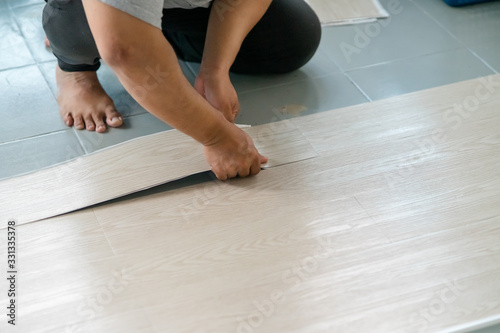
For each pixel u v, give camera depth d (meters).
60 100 1.84
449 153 1.69
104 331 1.24
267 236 1.45
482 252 1.41
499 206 1.53
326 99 1.92
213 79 1.59
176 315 1.27
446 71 2.04
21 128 1.79
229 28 1.61
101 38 1.23
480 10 2.35
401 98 1.91
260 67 1.99
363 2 2.36
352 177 1.62
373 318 1.26
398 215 1.50
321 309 1.28
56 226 1.47
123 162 1.63
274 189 1.58
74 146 1.73
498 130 1.77
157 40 1.25
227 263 1.38
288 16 1.88
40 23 2.21
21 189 1.56
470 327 1.25
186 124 1.39
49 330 1.24
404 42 2.18
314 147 1.72
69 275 1.35
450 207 1.53
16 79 1.97
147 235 1.45
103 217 1.50
